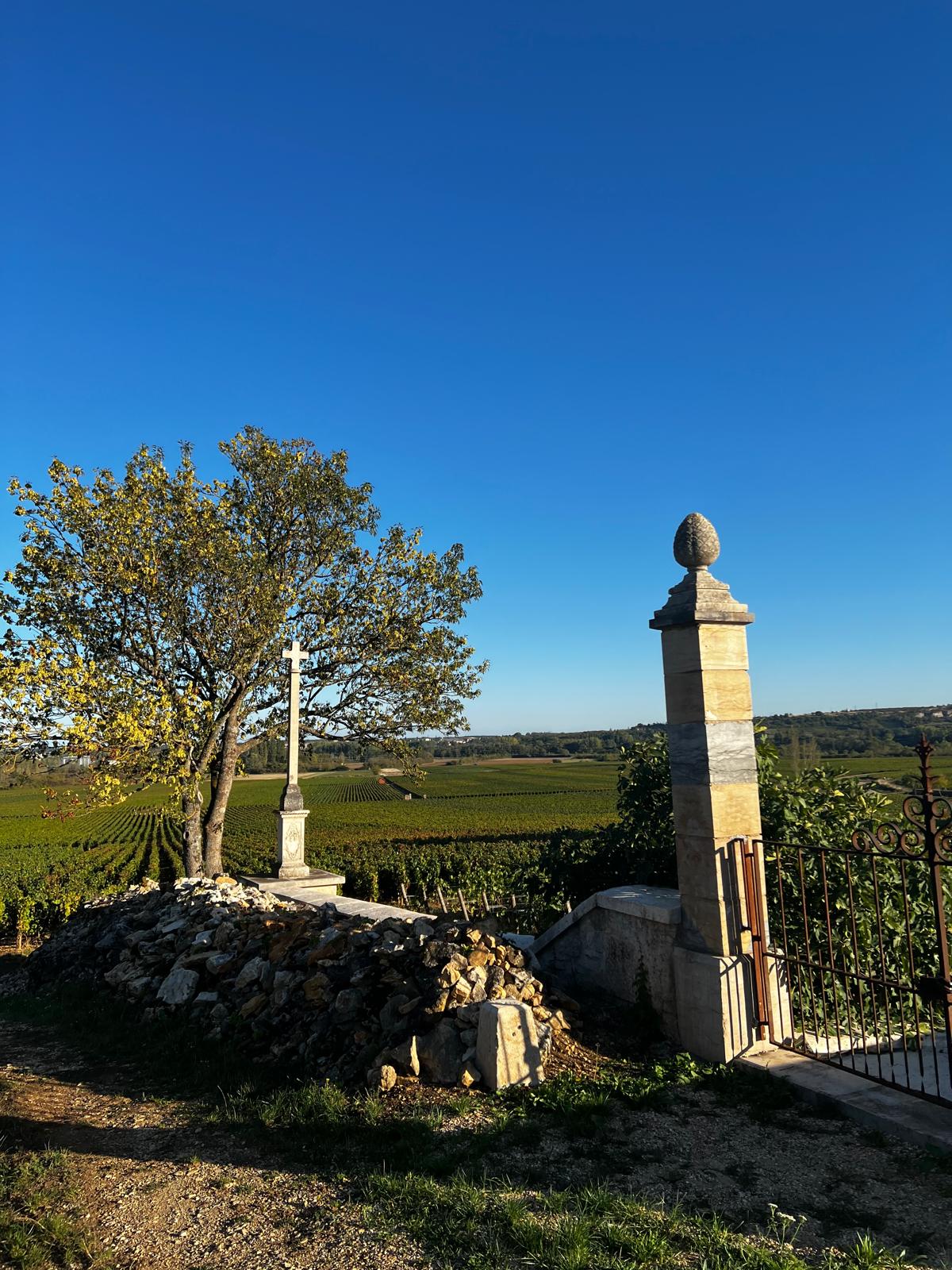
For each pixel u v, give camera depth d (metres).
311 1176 4.36
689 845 6.08
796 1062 5.49
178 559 15.38
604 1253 3.39
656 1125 4.80
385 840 37.31
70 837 48.59
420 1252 3.52
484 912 17.55
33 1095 5.98
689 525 6.25
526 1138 4.62
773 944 6.22
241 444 18.03
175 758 14.64
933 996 4.55
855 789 7.46
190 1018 7.53
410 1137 4.69
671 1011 6.25
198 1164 4.61
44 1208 4.08
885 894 6.68
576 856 8.98
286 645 16.33
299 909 9.62
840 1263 3.26
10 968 13.25
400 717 18.17
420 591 18.34
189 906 9.91
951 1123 4.44
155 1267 3.54
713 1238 3.47
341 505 18.02
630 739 9.03
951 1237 3.45
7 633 13.99
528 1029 5.65
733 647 6.14
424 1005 6.02
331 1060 6.02
